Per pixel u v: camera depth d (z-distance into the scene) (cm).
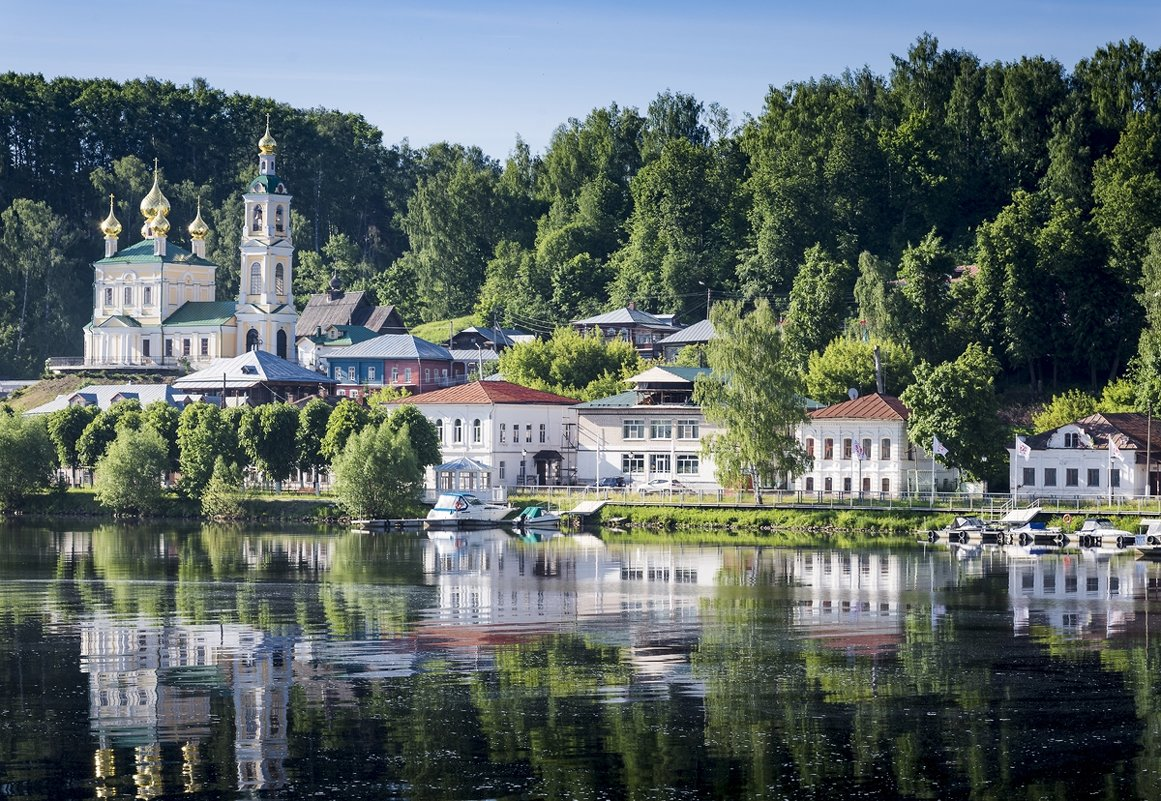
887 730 12925
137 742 12644
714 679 14650
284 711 13500
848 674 14862
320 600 19438
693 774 11856
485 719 13238
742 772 11894
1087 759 12194
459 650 16025
